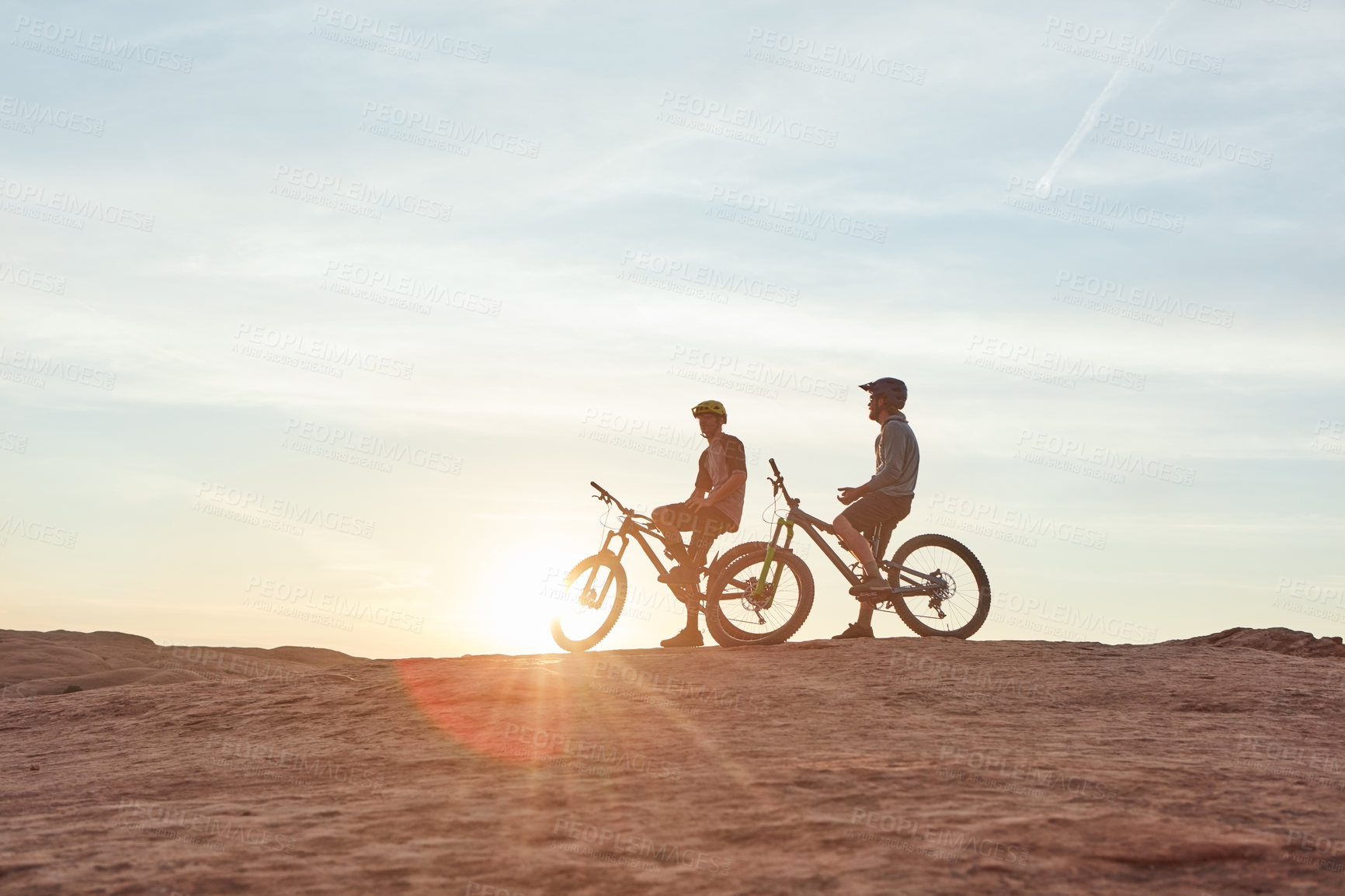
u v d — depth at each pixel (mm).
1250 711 6039
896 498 8383
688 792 4020
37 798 4750
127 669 41688
